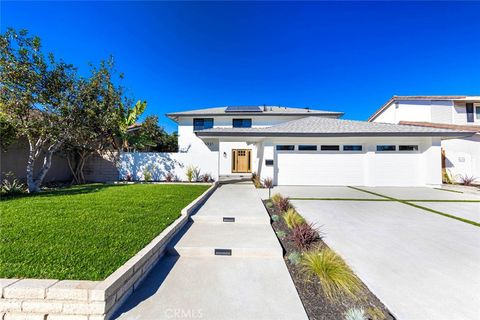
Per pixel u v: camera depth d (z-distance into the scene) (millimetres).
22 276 2340
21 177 9953
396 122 16859
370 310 2271
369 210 6598
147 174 12141
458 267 3170
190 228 4762
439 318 2178
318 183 12266
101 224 4164
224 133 11508
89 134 9977
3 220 4301
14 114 7566
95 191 8172
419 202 7762
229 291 2646
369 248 3852
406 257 3494
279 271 3152
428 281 2811
